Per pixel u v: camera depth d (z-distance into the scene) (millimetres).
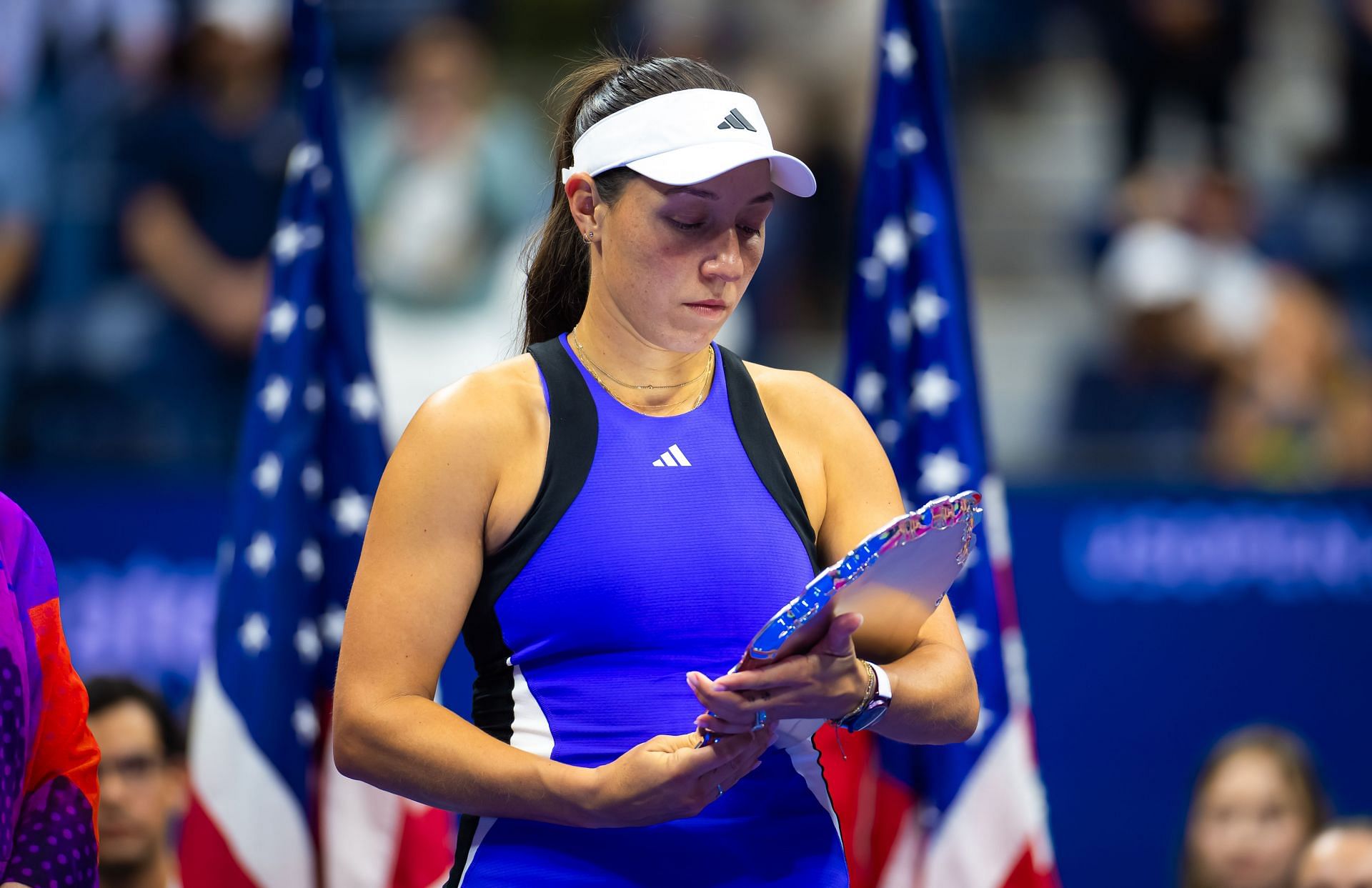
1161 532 17688
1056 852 17391
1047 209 23672
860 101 23188
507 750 6863
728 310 7324
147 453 20188
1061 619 17641
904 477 11234
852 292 11570
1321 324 22234
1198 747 17484
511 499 7215
